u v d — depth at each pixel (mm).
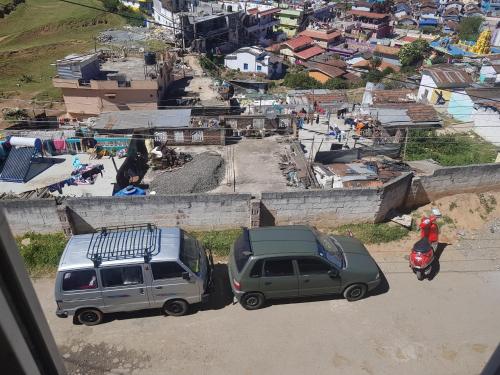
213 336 9883
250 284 10172
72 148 19391
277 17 74312
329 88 48438
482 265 12438
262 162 20062
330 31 67375
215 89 37812
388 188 13648
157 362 9219
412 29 83688
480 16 81000
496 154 22906
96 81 29656
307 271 10281
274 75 54812
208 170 18422
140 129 21547
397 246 13242
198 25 53688
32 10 63312
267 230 11070
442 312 10594
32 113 33312
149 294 9922
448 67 36219
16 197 15391
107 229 12062
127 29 56031
